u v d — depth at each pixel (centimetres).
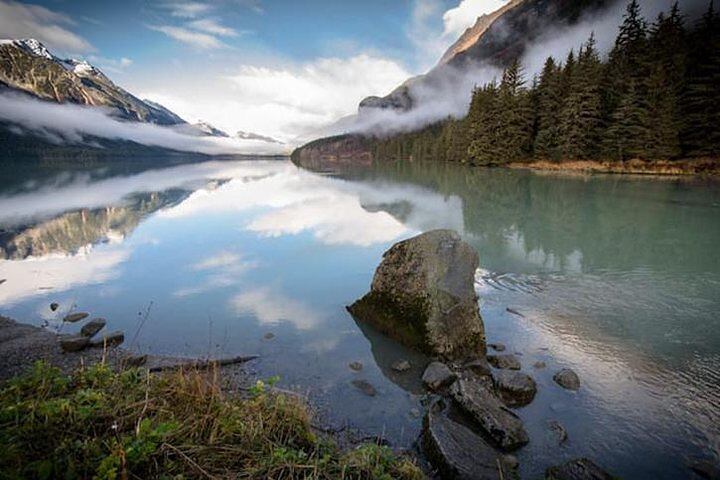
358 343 756
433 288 747
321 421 523
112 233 1808
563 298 968
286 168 10106
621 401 572
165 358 699
